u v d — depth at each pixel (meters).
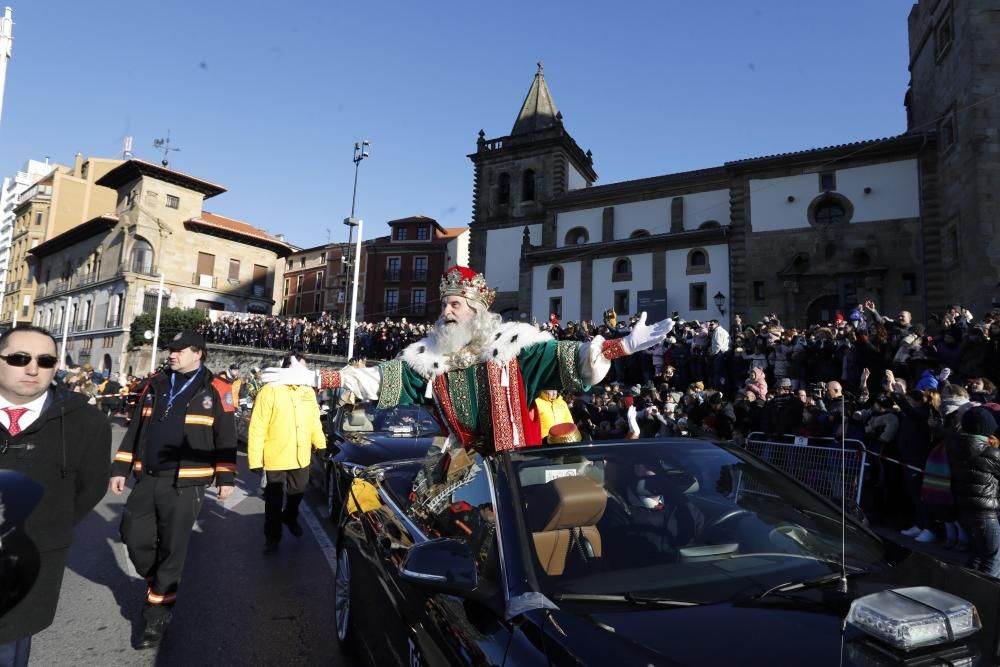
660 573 2.09
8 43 13.34
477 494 2.55
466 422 2.96
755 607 1.81
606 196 34.00
